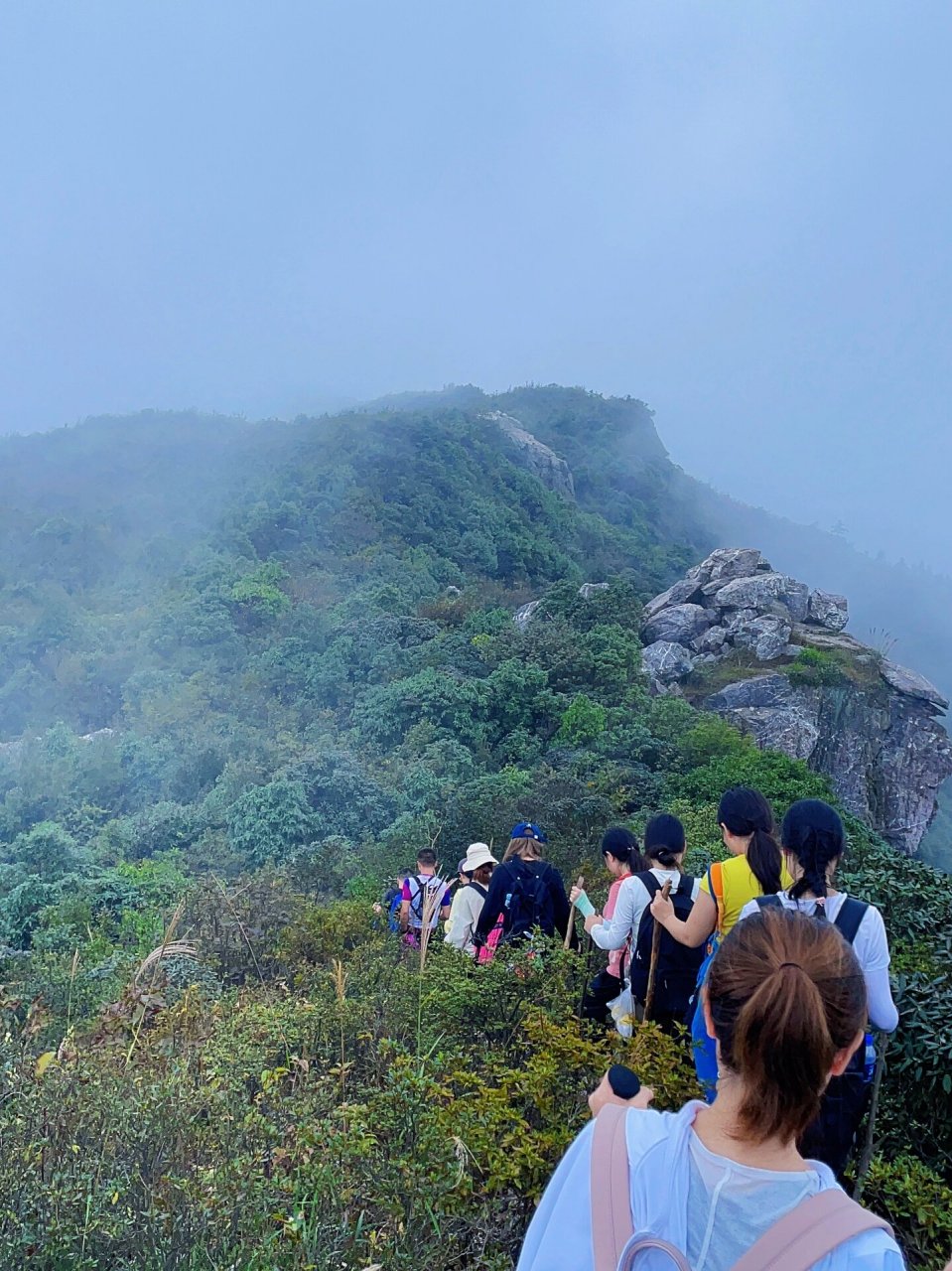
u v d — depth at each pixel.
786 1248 1.29
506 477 75.31
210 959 8.02
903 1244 3.23
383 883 13.25
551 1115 3.36
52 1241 2.74
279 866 15.56
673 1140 1.45
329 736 24.36
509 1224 3.20
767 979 1.44
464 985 4.62
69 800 23.69
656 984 3.88
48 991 6.86
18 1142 3.17
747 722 25.91
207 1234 2.82
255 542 53.06
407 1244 2.92
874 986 2.82
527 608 35.31
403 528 59.62
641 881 4.14
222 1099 3.49
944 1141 3.63
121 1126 3.25
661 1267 1.33
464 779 20.83
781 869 3.34
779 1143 1.40
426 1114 3.30
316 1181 3.04
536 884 5.42
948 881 5.63
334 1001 5.12
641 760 20.75
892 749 27.97
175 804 20.77
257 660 32.88
